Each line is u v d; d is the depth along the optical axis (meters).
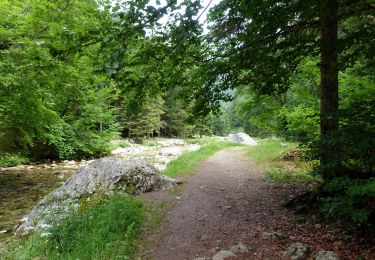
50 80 11.50
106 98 27.88
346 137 4.82
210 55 7.64
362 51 6.54
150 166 11.27
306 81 14.25
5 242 7.21
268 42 7.25
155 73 6.46
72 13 6.76
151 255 5.66
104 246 5.75
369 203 5.05
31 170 19.31
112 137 30.02
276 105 17.22
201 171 14.48
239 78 8.81
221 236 6.36
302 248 5.12
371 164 4.95
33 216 8.54
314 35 7.80
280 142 26.56
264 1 5.64
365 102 5.19
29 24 8.30
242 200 9.00
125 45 5.04
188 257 5.53
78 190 9.55
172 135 63.88
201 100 8.51
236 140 33.06
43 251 5.84
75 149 26.42
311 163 12.97
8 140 21.55
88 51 5.72
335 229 5.77
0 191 13.24
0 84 12.15
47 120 16.12
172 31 4.76
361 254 4.69
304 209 7.04
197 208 8.46
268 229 6.46
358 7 6.64
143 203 8.85
